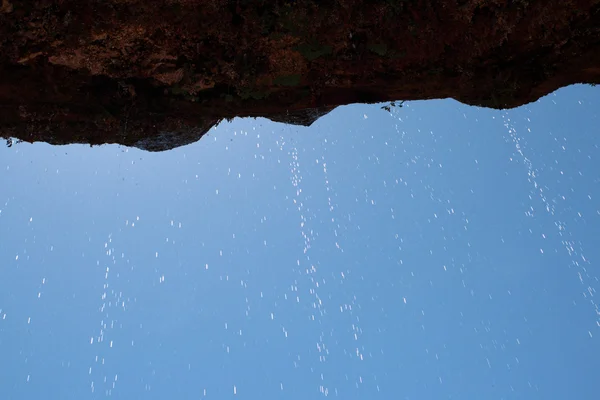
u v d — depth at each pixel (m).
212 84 6.36
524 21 5.75
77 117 6.25
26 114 6.06
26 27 5.51
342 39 6.00
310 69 6.30
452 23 5.82
